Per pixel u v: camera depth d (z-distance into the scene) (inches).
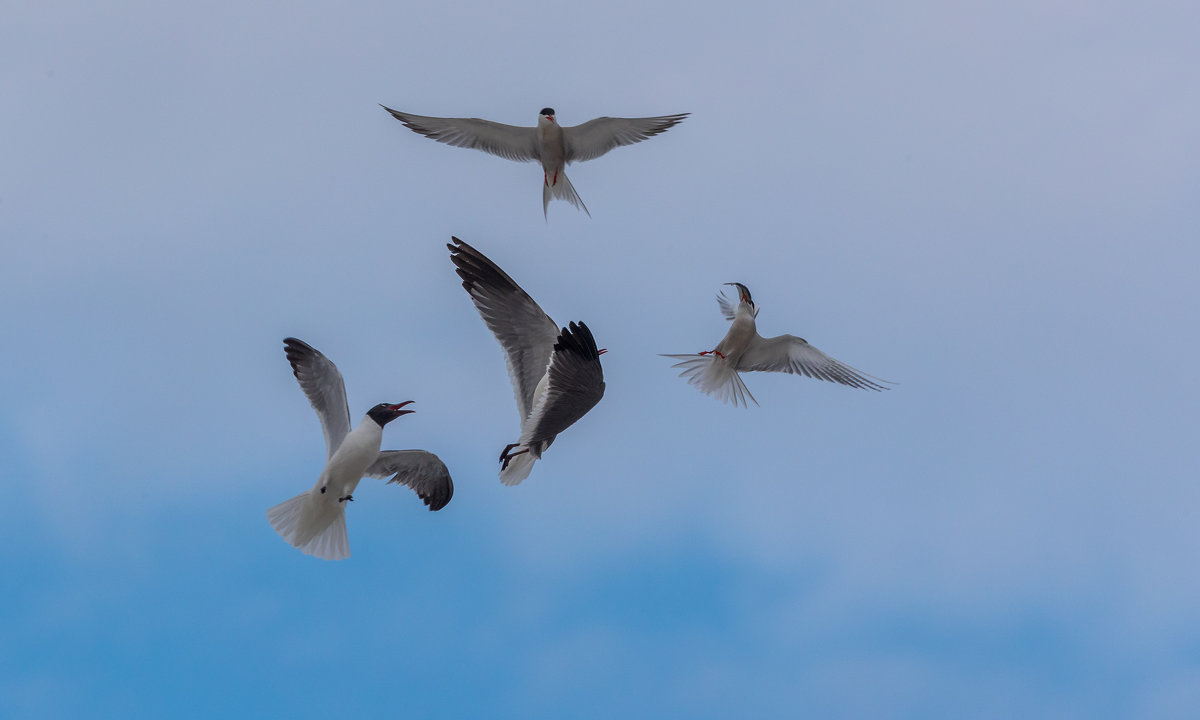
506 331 514.6
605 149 785.6
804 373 709.9
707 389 694.5
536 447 464.4
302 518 589.9
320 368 610.2
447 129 783.1
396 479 636.7
